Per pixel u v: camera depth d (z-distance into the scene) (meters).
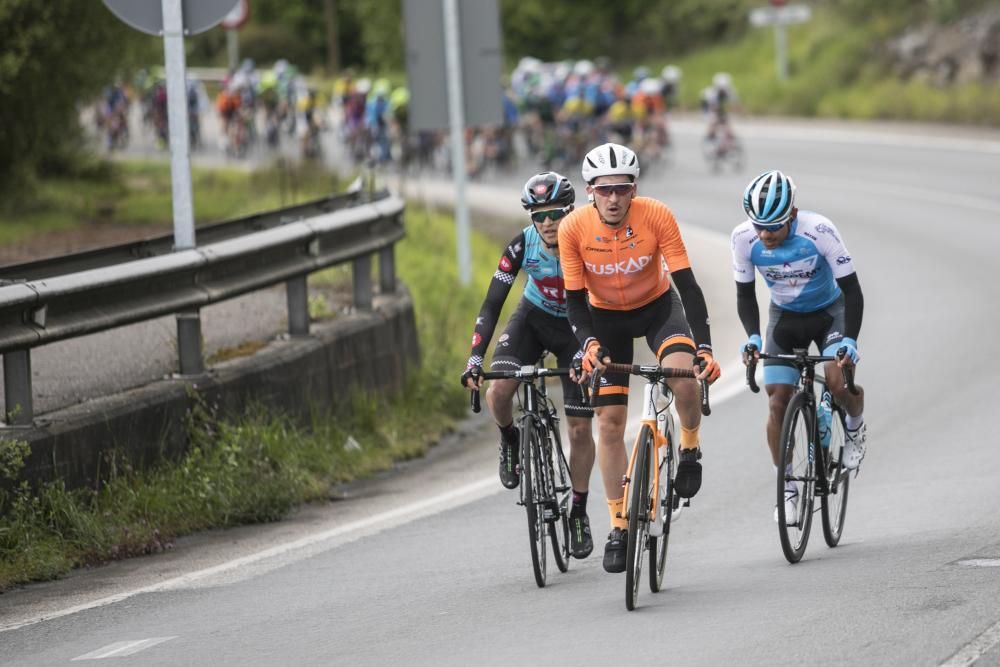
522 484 20.80
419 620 18.44
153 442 25.75
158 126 113.75
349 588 20.58
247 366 28.53
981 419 30.16
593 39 177.88
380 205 35.78
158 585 21.34
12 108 60.88
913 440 28.83
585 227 19.47
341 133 116.25
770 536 22.36
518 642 16.94
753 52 144.75
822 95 117.56
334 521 25.53
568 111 93.62
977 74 110.19
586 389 20.75
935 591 17.61
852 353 20.73
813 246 21.22
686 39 165.75
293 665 16.62
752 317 22.02
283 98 123.31
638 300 19.97
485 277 51.19
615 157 18.69
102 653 17.73
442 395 35.31
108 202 65.31
